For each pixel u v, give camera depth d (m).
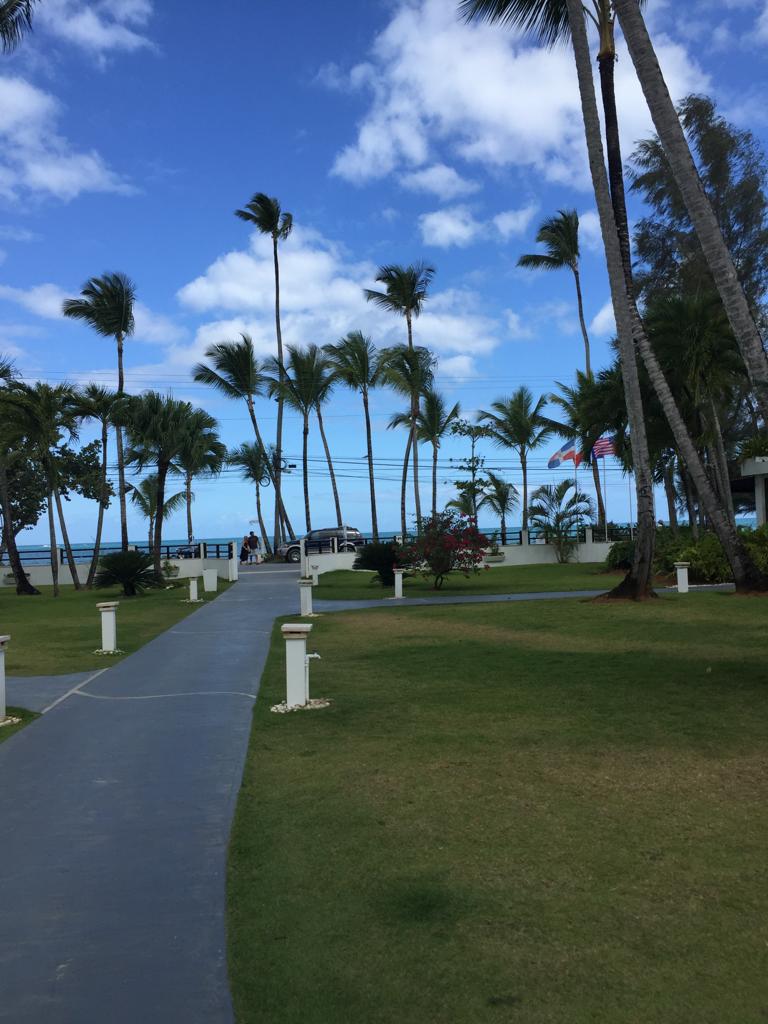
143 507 41.88
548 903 3.72
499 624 14.84
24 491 41.22
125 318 36.25
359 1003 2.99
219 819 5.02
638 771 5.71
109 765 6.29
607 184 17.03
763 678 8.83
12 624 17.97
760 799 5.07
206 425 35.38
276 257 45.75
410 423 41.75
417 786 5.50
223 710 8.19
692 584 23.23
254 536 45.22
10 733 7.44
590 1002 2.95
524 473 42.41
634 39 8.98
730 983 3.04
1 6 21.69
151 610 20.75
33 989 3.16
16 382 29.42
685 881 3.91
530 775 5.68
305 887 3.99
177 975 3.23
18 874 4.27
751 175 34.62
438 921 3.58
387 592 23.88
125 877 4.20
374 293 39.59
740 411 36.75
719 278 8.54
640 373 25.75
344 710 7.96
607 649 11.32
